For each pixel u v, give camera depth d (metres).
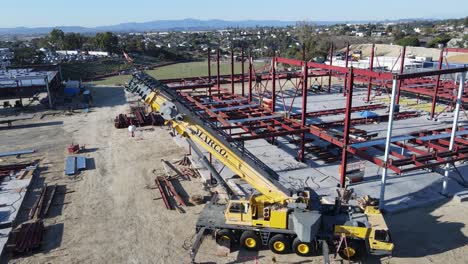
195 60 120.38
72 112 43.38
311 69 59.94
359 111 40.75
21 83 46.88
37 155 28.77
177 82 48.00
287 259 15.30
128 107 45.78
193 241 16.73
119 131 35.31
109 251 16.11
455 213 18.83
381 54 88.62
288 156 27.62
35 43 160.12
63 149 30.14
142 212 19.53
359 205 17.44
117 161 27.17
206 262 15.20
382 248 14.47
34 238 16.69
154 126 36.78
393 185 22.14
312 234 14.23
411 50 84.19
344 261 15.17
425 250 15.81
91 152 29.28
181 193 21.61
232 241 16.14
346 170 22.56
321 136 23.03
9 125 37.25
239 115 29.22
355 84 61.41
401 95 52.69
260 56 118.62
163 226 18.11
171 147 30.06
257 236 15.67
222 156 15.84
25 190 21.84
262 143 30.89
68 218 19.02
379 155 27.48
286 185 22.06
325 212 16.11
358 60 69.69
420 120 37.66
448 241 16.42
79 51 116.94
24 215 19.36
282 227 15.30
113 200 20.97
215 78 50.81
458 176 23.17
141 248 16.31
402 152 26.16
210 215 16.77
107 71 87.50
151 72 87.62
